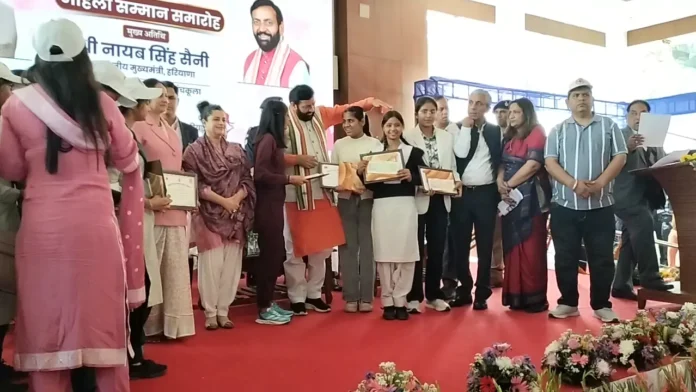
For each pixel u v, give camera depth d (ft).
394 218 13.05
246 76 20.97
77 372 6.88
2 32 13.07
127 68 18.58
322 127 14.47
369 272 14.10
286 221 13.74
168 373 8.92
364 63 23.94
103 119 6.15
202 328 12.30
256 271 13.28
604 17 33.88
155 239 10.61
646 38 33.58
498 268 17.83
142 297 6.98
